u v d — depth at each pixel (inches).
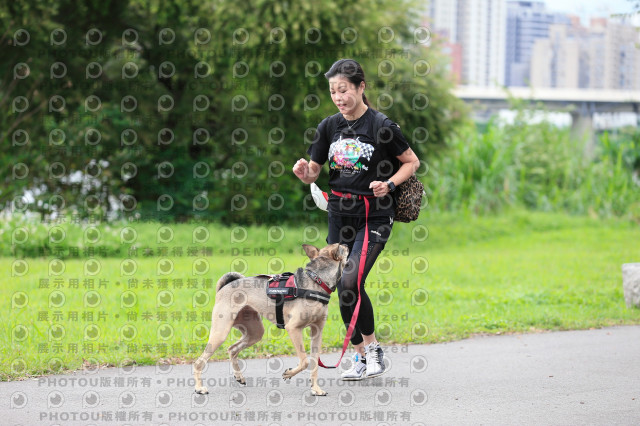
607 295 389.1
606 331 301.6
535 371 229.6
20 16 605.9
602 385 212.4
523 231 791.7
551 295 382.0
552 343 275.7
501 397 198.8
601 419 178.9
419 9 736.3
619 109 1630.2
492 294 392.5
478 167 904.9
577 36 4109.3
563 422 176.4
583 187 967.6
